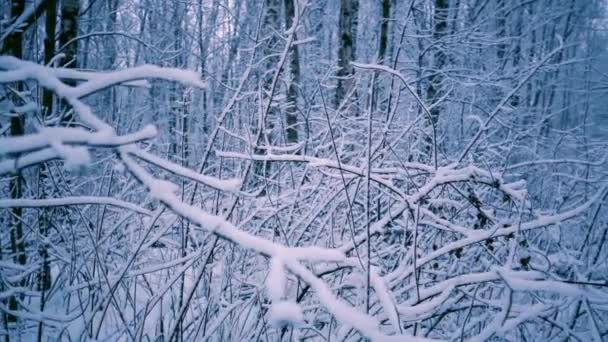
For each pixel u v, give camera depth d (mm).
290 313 980
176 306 2721
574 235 3055
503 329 1651
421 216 2629
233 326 2371
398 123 3545
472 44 6578
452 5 8172
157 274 3051
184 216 1186
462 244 2076
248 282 2387
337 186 2656
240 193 1346
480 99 5191
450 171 2312
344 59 6777
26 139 936
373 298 2119
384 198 2895
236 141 3268
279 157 2359
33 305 2713
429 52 6445
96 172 3289
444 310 2004
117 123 2752
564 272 2410
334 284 2385
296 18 2129
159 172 3613
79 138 996
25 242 2795
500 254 2623
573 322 2033
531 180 4000
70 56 3299
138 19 9336
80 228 2963
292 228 2465
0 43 1802
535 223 2156
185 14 9062
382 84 4543
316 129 4578
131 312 2764
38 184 2379
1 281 2221
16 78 1077
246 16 8922
